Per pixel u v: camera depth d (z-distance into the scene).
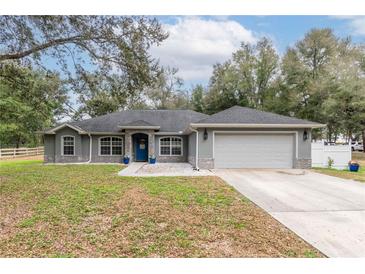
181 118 22.16
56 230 5.25
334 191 9.15
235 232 5.20
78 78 12.02
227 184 10.25
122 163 19.61
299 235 5.08
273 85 36.47
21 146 39.38
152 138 19.95
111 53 11.20
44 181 10.92
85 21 10.17
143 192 8.68
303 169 15.18
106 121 21.42
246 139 15.44
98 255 4.26
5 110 29.83
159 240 4.79
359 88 26.89
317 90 30.14
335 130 35.72
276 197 8.17
